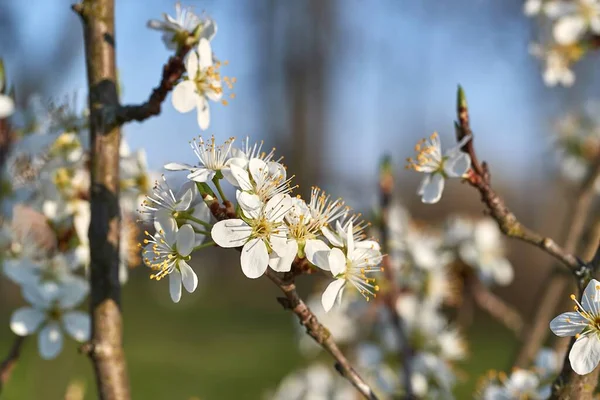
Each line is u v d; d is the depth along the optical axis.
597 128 5.23
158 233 1.92
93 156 2.38
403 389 3.22
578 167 5.24
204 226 1.97
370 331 3.94
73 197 3.03
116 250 2.35
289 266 1.86
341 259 1.88
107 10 2.44
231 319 12.27
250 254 1.83
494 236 4.14
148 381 8.33
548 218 7.09
